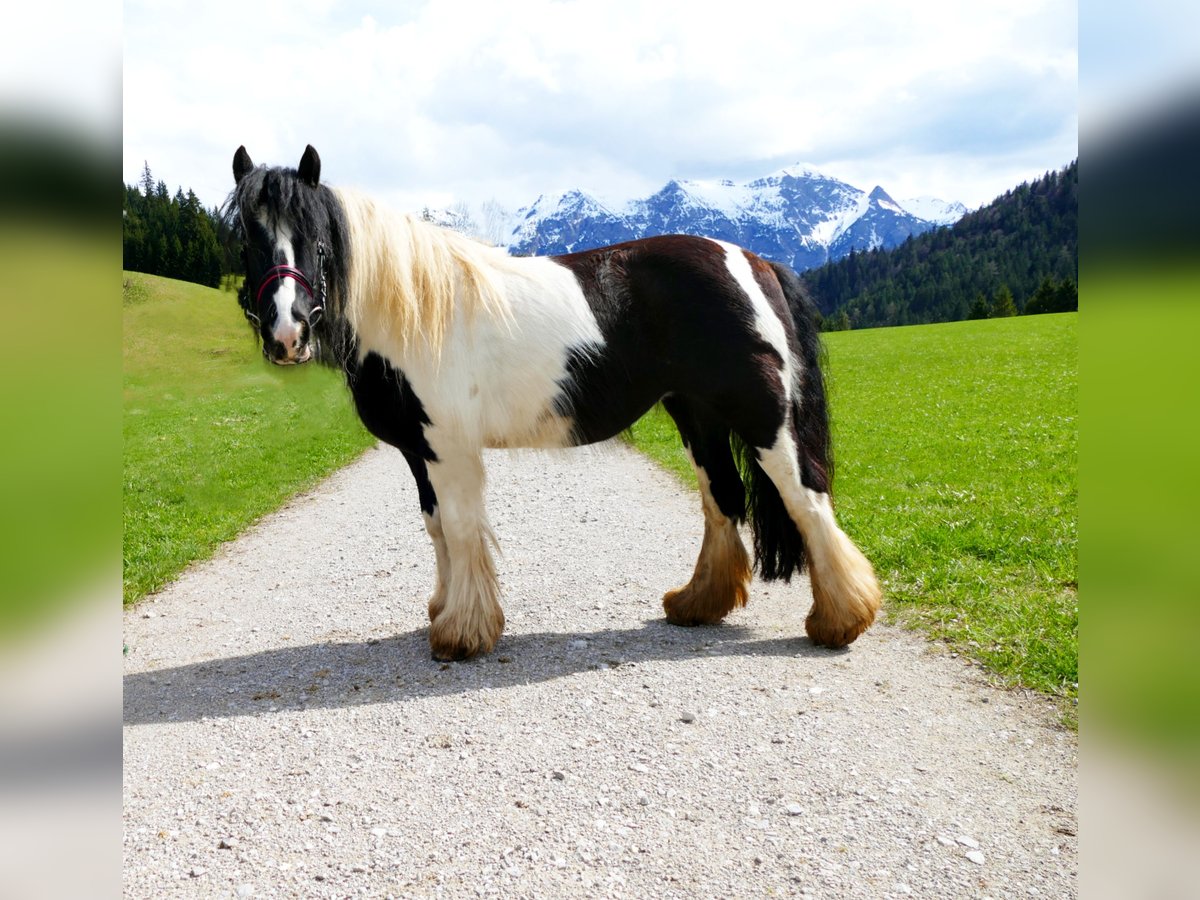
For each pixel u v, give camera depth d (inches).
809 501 173.2
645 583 229.9
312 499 395.2
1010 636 169.8
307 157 151.0
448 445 166.1
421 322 159.3
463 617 171.0
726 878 101.2
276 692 163.3
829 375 189.2
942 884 98.3
